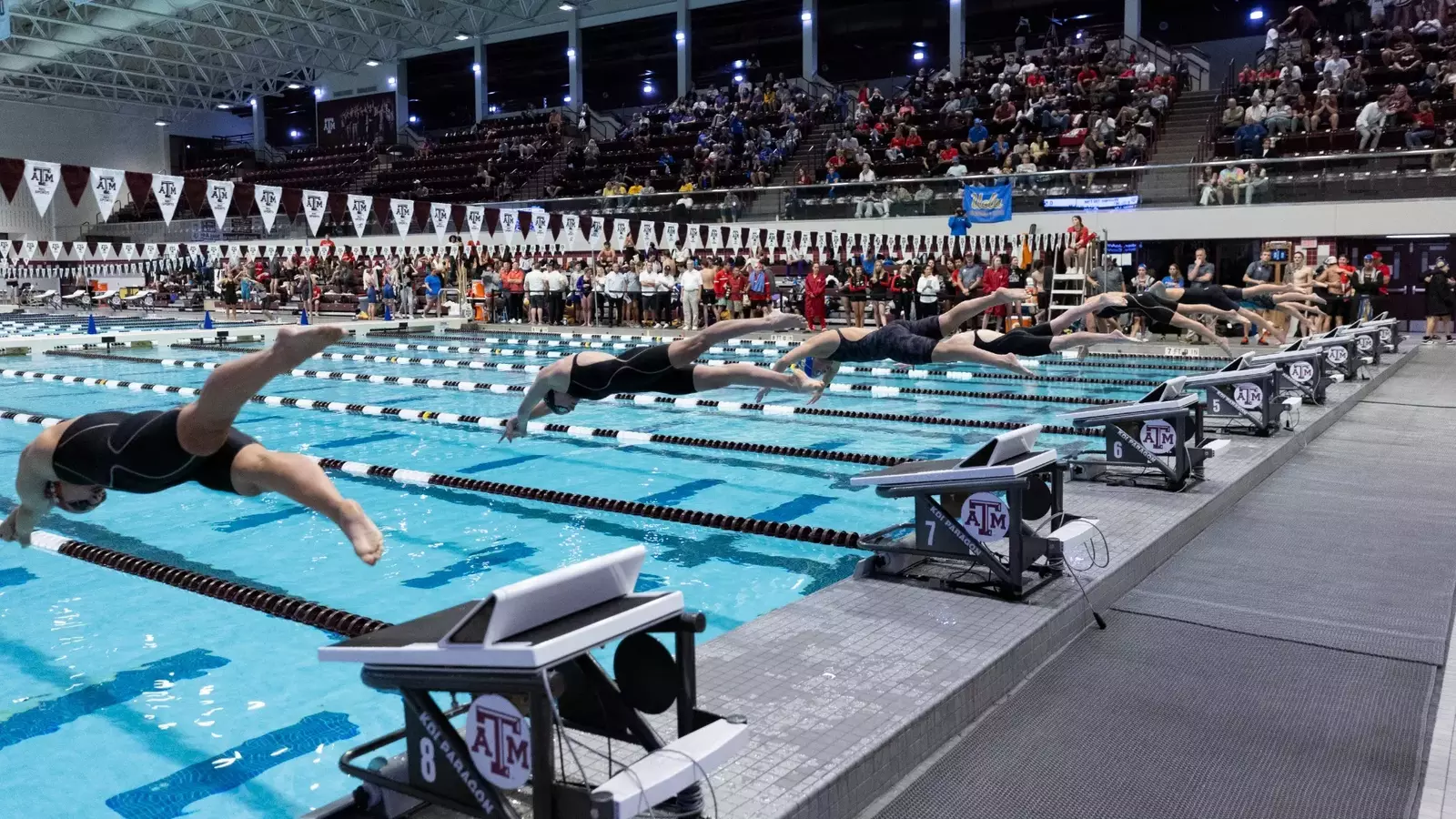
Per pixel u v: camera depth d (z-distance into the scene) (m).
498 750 2.09
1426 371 11.97
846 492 6.51
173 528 5.73
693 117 28.02
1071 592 3.79
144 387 11.60
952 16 25.33
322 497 2.51
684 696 2.29
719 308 18.06
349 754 2.38
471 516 5.97
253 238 26.34
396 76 32.53
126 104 34.03
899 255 17.23
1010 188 17.23
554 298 20.36
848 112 26.16
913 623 3.50
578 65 29.67
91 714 3.37
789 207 19.88
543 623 2.11
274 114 39.19
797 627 3.47
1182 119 20.61
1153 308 8.18
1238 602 4.02
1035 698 3.18
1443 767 2.65
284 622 4.25
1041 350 5.91
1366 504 5.59
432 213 10.99
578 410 10.04
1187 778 2.65
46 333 19.34
